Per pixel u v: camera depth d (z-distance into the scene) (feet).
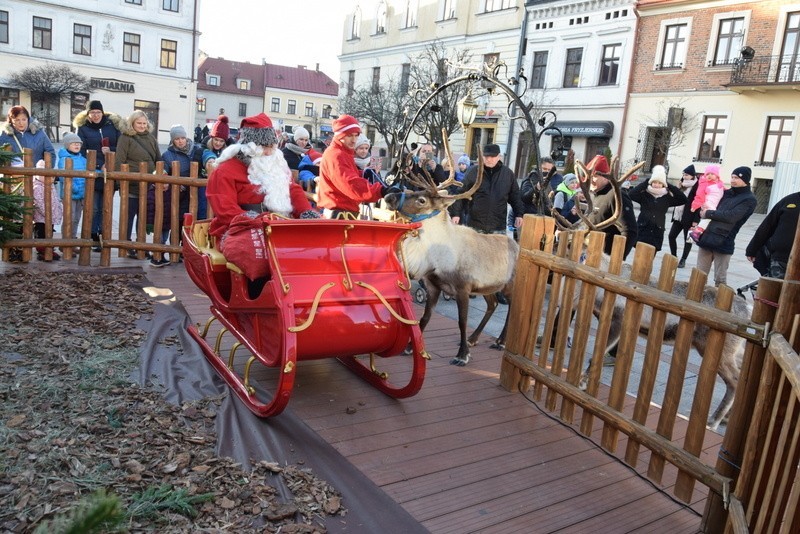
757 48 67.62
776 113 66.80
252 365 14.53
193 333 15.48
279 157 14.16
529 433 12.55
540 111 81.35
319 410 12.63
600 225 16.17
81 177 21.45
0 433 9.74
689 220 32.86
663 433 10.88
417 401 13.53
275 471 9.84
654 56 75.20
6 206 19.31
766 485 8.25
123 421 10.78
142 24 118.52
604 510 10.08
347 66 124.16
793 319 8.64
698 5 70.95
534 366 13.87
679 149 74.54
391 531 8.86
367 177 22.09
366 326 12.09
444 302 23.44
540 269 13.85
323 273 11.85
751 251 20.03
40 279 18.84
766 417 8.67
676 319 14.38
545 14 84.94
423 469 10.72
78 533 3.63
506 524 9.40
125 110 120.26
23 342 13.56
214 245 15.03
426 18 102.68
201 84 209.15
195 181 22.33
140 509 8.24
